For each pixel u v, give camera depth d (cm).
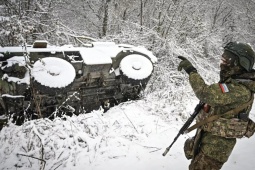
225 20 1272
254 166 320
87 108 478
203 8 1065
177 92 516
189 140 261
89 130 365
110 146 339
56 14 932
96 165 307
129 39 842
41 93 411
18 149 320
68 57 437
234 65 209
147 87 721
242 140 387
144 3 997
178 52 809
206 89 200
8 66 378
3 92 382
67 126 362
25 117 402
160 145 356
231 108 210
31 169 297
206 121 218
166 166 312
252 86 205
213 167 220
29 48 423
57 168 300
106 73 465
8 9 779
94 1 1065
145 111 457
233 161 328
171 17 939
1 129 387
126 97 513
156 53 873
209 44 974
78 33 971
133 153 331
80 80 448
